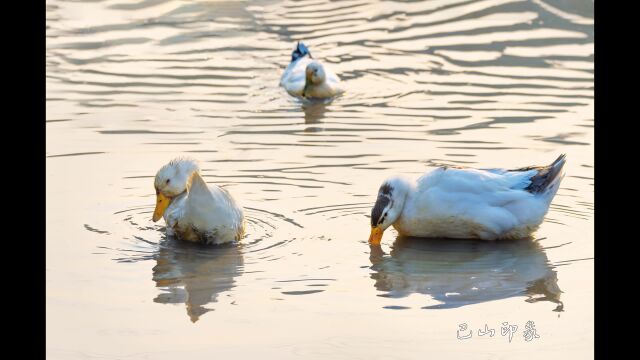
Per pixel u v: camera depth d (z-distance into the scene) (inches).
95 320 416.5
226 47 876.6
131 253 485.1
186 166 509.4
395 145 637.3
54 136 649.6
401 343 397.1
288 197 552.7
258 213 531.5
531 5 935.7
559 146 629.0
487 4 947.3
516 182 506.0
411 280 457.1
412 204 502.0
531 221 499.5
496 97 734.5
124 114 701.9
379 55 844.6
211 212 488.1
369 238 499.2
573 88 748.0
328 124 689.6
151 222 522.9
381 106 728.3
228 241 496.4
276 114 715.4
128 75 797.2
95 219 524.1
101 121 684.1
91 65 818.8
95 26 921.5
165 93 755.4
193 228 492.7
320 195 555.2
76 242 495.8
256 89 776.3
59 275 458.3
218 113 713.0
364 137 656.4
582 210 539.2
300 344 394.9
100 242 496.4
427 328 409.7
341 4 987.3
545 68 794.2
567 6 925.2
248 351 389.4
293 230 511.5
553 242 501.7
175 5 987.9
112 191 561.6
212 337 401.1
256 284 451.2
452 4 959.0
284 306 428.8
